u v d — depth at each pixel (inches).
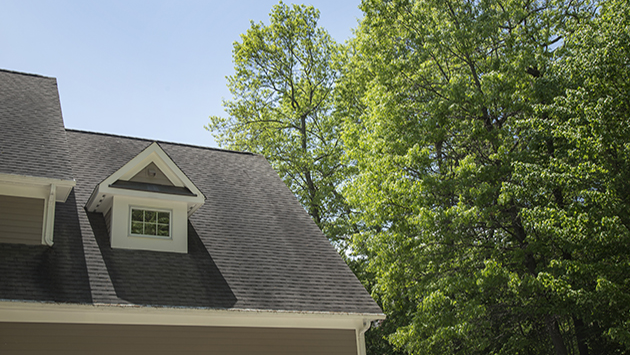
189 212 608.7
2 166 485.7
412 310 912.9
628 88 566.3
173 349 476.4
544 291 645.9
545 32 765.9
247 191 739.4
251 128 1300.4
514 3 774.5
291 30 1312.7
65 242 510.0
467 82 769.6
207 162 788.6
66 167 519.8
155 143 595.5
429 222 693.9
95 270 486.6
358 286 597.6
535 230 665.6
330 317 538.0
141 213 562.3
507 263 721.0
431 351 776.9
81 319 450.0
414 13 824.3
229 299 509.0
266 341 516.7
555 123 624.1
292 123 1339.8
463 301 701.9
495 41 771.4
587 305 607.8
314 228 697.0
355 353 550.6
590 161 606.9
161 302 473.4
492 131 719.1
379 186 799.7
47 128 584.1
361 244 961.5
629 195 590.6
